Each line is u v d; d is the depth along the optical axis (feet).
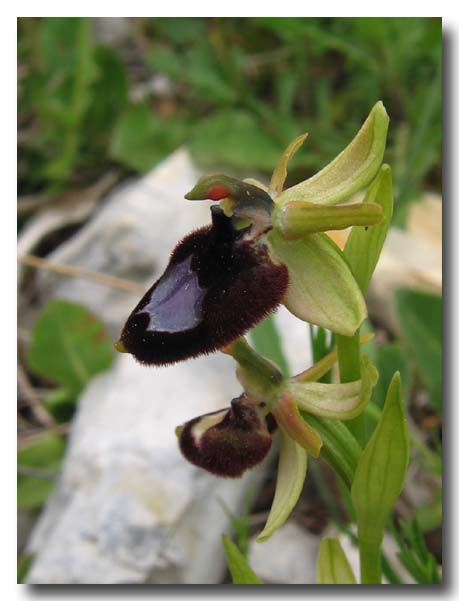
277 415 0.28
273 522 0.28
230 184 0.26
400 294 0.44
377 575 0.30
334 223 0.26
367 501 0.28
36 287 0.55
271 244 0.26
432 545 0.42
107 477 0.44
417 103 0.56
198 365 0.48
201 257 0.26
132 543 0.42
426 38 0.57
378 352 0.44
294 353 0.47
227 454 0.29
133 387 0.48
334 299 0.26
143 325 0.26
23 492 0.47
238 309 0.26
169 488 0.43
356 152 0.26
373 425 0.43
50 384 0.52
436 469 0.42
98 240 0.54
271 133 0.57
